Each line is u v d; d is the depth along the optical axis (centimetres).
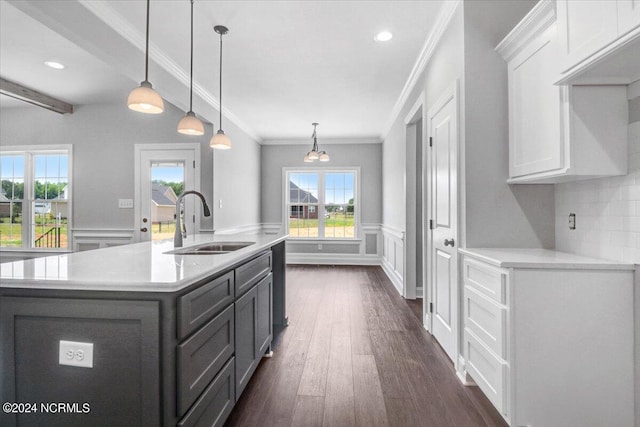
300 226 661
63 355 117
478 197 206
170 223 435
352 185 655
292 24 249
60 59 306
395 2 224
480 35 207
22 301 118
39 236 456
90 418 116
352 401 187
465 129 207
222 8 229
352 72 336
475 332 188
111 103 434
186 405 119
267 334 236
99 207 439
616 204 156
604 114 150
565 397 151
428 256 294
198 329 131
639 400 147
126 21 243
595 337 150
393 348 258
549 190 204
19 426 119
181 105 351
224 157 461
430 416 173
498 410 160
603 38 119
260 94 400
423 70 310
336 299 400
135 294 114
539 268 151
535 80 172
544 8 154
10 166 458
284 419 171
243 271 184
